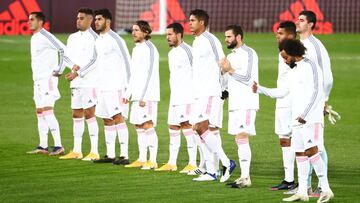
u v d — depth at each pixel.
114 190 35.00
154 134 40.69
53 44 43.94
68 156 43.28
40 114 44.66
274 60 80.25
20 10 99.44
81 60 43.19
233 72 35.31
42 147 44.94
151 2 103.69
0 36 98.06
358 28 106.50
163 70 73.25
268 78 70.12
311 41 34.97
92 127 42.84
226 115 56.53
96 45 42.03
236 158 43.62
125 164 41.44
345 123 53.88
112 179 37.53
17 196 33.75
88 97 42.75
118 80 41.53
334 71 74.25
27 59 79.56
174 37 39.50
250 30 106.69
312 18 34.94
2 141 48.12
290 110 35.56
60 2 99.50
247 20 106.69
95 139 42.91
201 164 39.12
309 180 34.84
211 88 37.25
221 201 32.94
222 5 106.31
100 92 41.84
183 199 33.25
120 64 41.59
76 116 43.34
